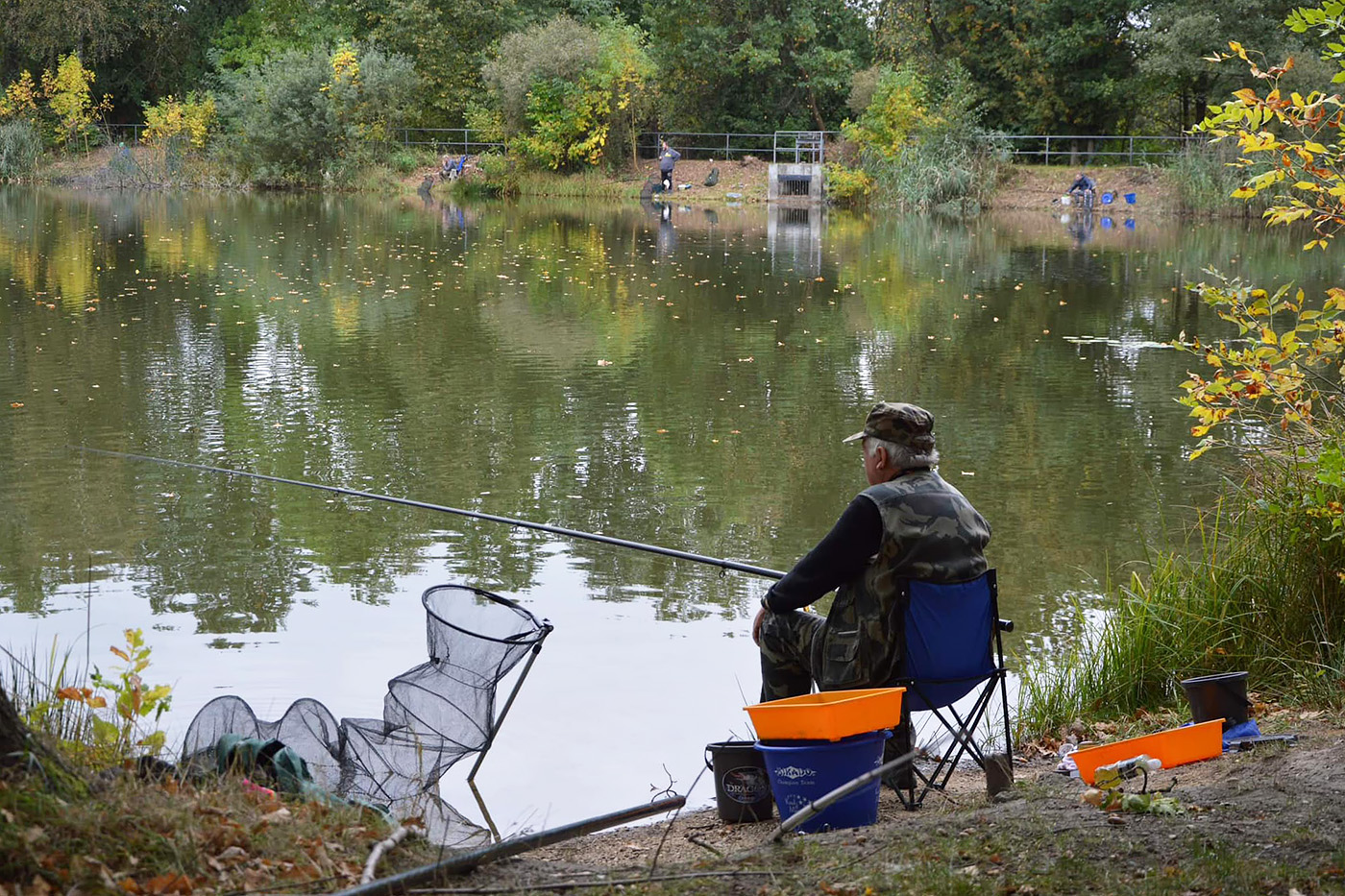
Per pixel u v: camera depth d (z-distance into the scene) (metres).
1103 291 18.78
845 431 10.22
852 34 41.88
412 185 40.38
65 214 30.17
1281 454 5.72
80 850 2.52
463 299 17.38
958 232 28.28
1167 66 32.41
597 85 39.47
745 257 22.81
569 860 3.47
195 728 3.89
